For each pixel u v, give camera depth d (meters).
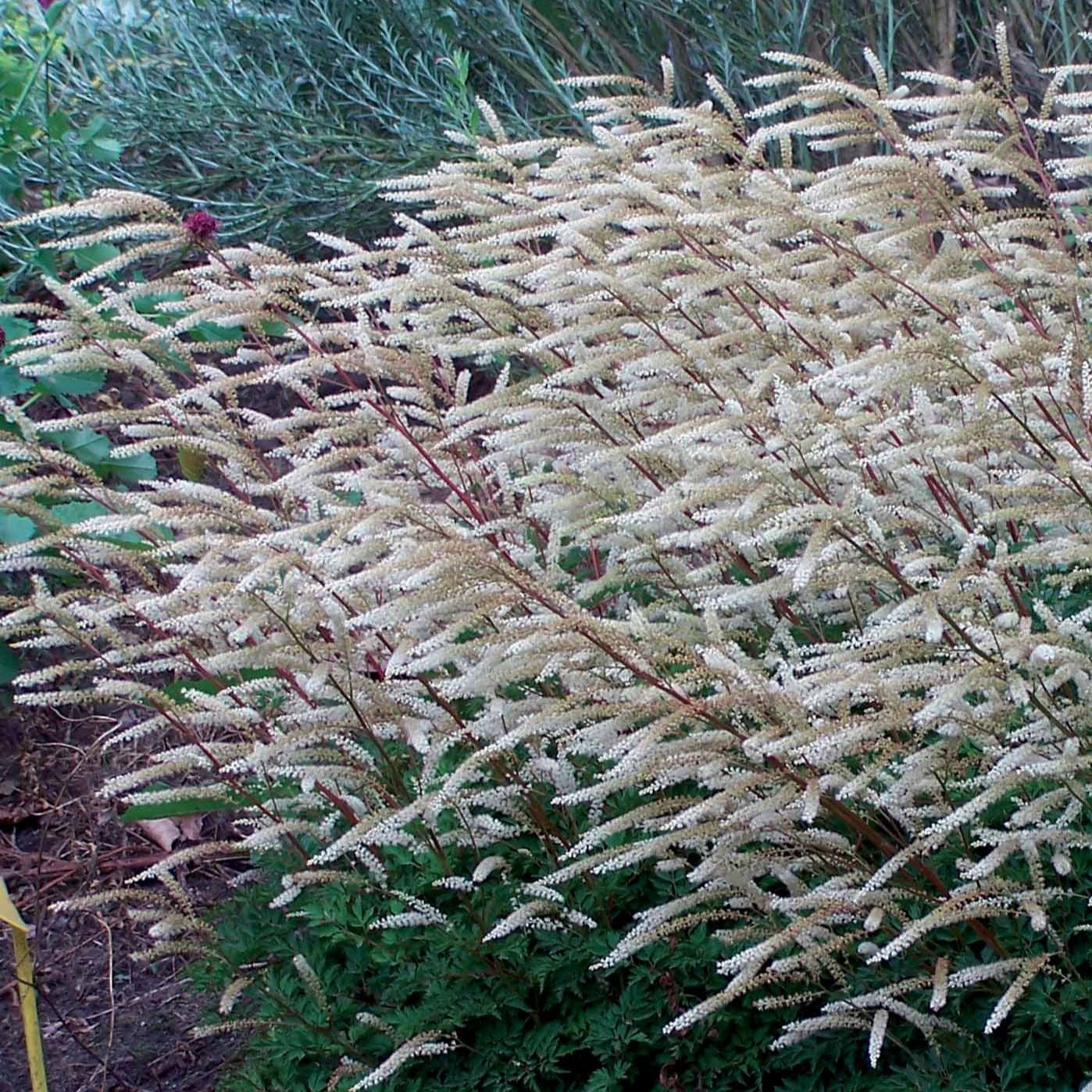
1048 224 3.27
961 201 3.40
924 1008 2.74
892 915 2.67
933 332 2.64
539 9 7.08
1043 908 2.51
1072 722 2.52
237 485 3.83
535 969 2.98
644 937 2.65
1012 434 2.76
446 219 6.88
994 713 2.55
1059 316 3.26
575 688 2.87
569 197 3.79
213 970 3.38
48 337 3.66
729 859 2.64
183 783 4.71
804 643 3.41
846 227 3.31
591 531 3.09
